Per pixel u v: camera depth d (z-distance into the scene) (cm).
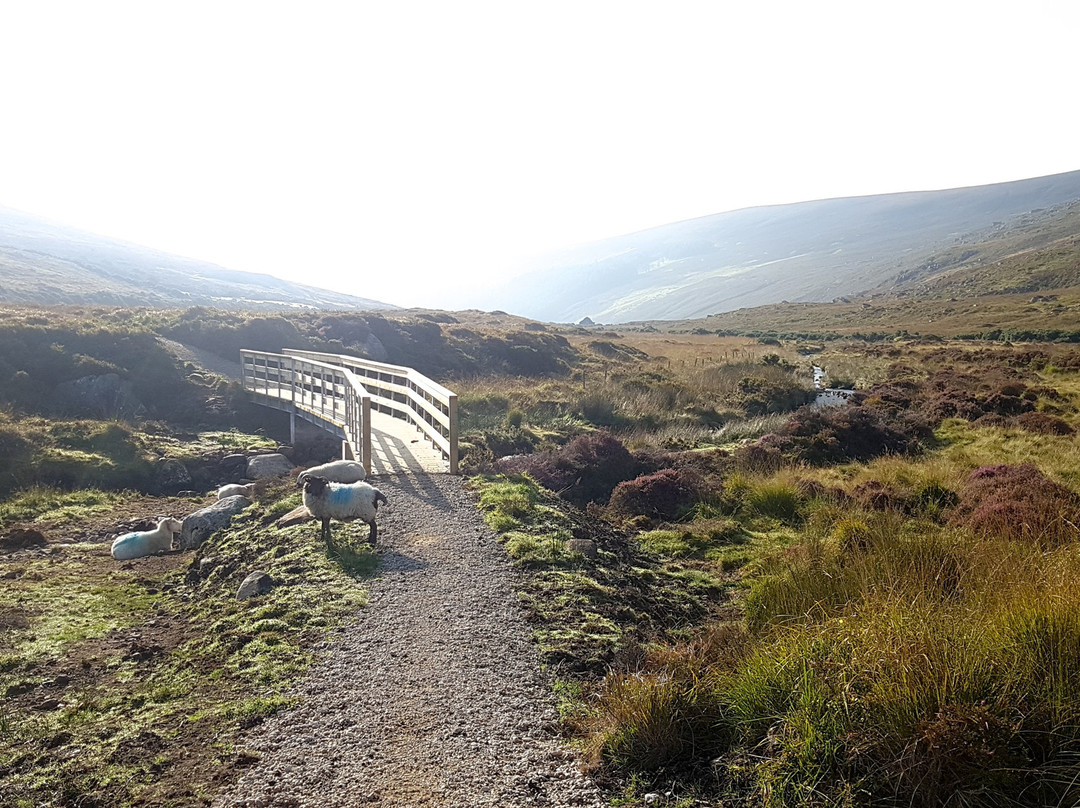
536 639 614
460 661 573
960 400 2100
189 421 2067
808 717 376
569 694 518
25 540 1141
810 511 1145
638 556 987
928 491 1166
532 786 400
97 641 725
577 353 3584
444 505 1038
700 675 483
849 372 3116
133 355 2275
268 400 2091
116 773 437
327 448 1877
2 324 2197
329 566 803
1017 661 385
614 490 1313
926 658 380
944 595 552
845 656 411
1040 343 4166
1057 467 1312
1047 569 500
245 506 1196
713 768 397
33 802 413
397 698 514
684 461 1514
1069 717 347
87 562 1052
